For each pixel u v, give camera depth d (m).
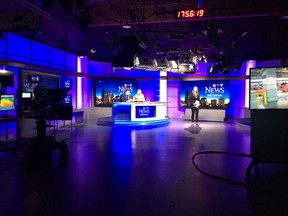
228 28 10.18
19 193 3.39
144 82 14.73
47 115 5.13
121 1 7.64
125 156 5.51
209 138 7.87
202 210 2.93
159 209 2.95
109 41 7.84
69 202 3.13
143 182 3.87
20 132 6.54
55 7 8.00
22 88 6.44
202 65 14.20
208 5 7.77
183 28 10.40
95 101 13.64
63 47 11.43
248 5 7.66
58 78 7.83
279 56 12.68
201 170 4.49
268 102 4.62
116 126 10.67
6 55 8.05
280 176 4.19
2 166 4.67
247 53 13.19
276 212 2.87
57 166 4.69
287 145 3.97
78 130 9.56
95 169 4.52
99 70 14.02
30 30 5.05
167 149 6.25
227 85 13.02
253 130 4.13
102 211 2.89
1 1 6.63
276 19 9.07
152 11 8.45
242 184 3.77
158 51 10.95
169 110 14.73
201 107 13.52
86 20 5.31
